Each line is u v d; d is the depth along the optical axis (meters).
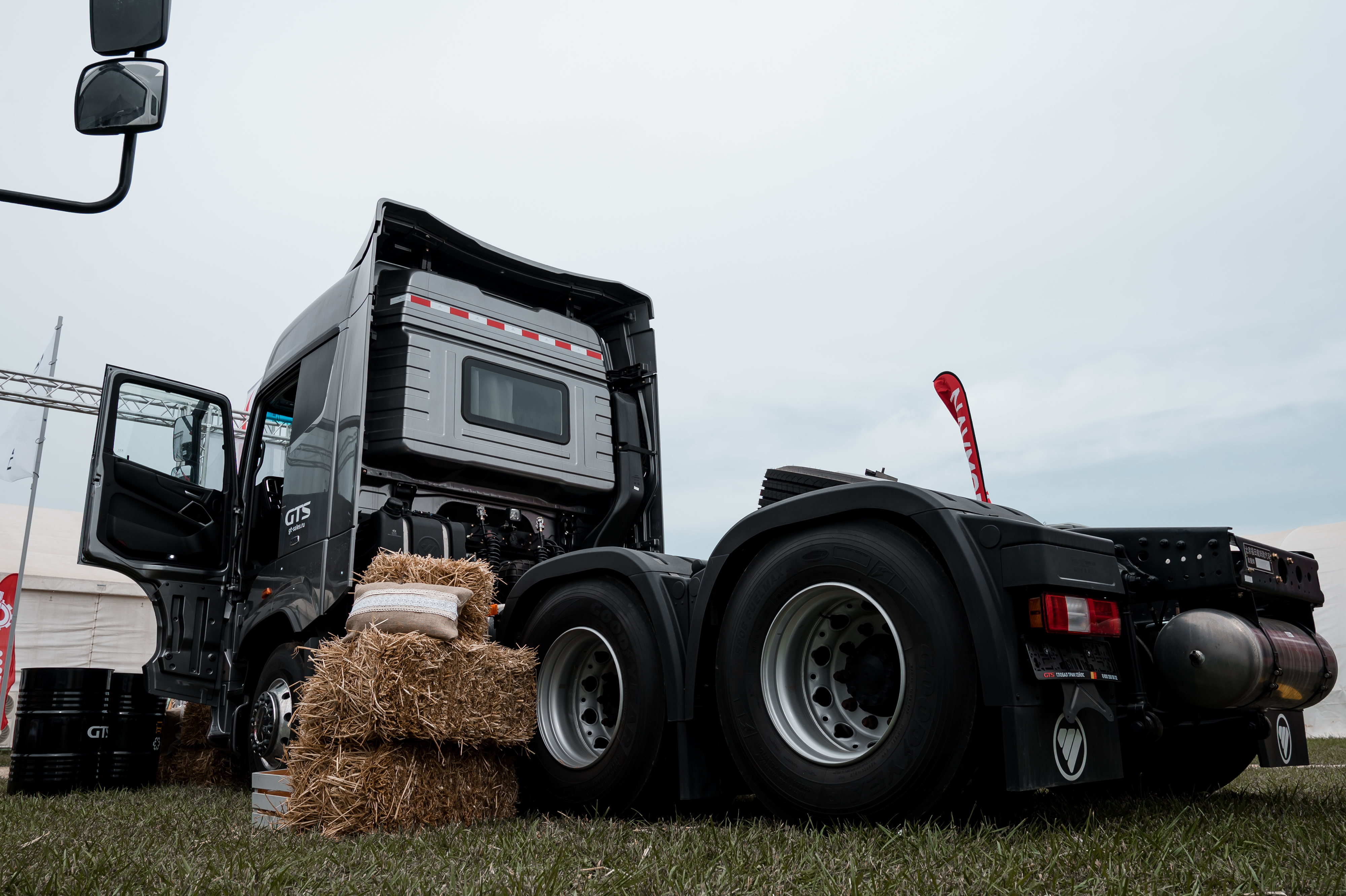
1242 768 3.51
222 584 5.47
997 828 2.37
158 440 5.43
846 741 2.68
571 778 3.36
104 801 4.21
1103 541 2.66
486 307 4.86
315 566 4.29
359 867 2.25
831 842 2.28
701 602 3.05
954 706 2.38
